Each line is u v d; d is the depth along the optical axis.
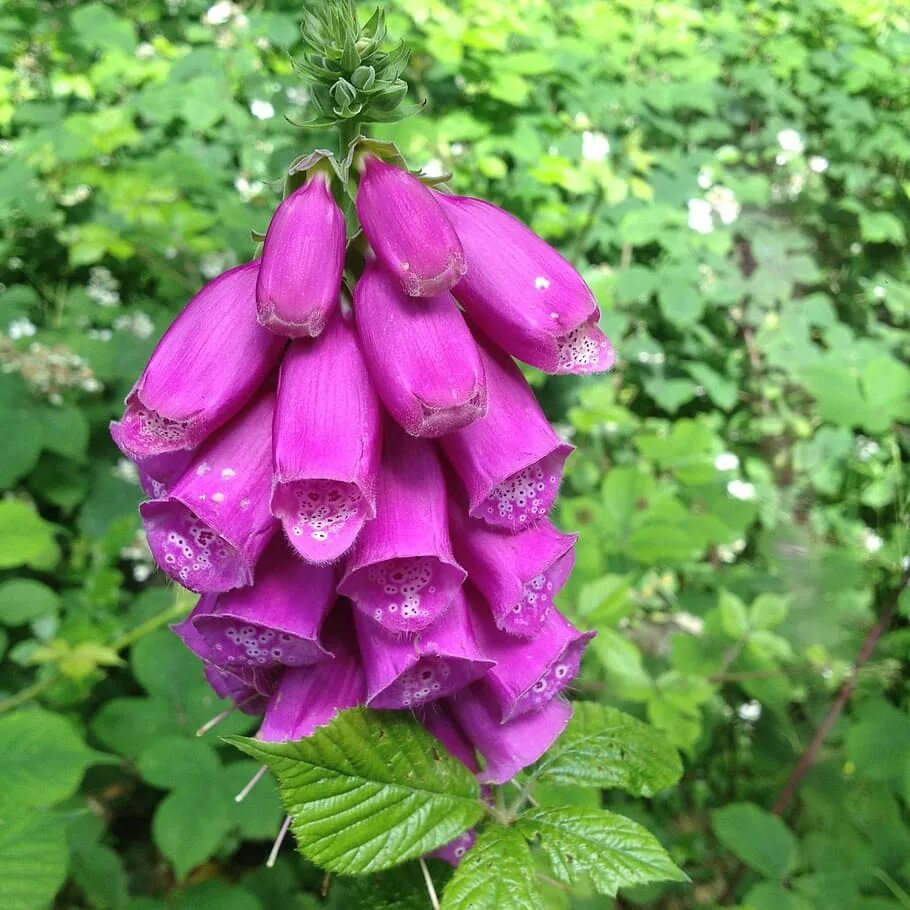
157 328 0.63
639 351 0.75
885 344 0.81
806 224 0.97
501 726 0.23
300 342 0.18
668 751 0.25
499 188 0.77
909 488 0.64
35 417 0.53
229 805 0.38
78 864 0.41
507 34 0.77
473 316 0.20
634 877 0.21
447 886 0.20
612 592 0.43
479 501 0.19
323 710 0.21
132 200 0.63
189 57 0.85
